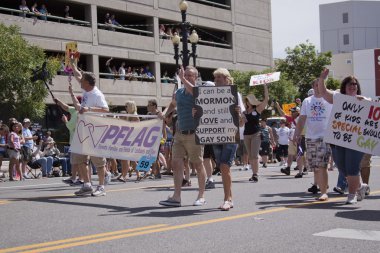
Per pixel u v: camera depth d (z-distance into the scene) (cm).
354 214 745
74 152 993
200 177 858
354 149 844
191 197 975
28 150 1872
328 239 580
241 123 812
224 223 682
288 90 5047
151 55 4312
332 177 1412
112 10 4109
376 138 844
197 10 4828
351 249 534
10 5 3791
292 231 626
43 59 3041
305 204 855
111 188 1162
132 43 4166
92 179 1546
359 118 845
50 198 969
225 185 812
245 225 667
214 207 830
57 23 3634
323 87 854
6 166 2441
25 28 3447
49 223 697
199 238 591
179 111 831
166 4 4500
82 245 564
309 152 920
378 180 1280
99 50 3909
